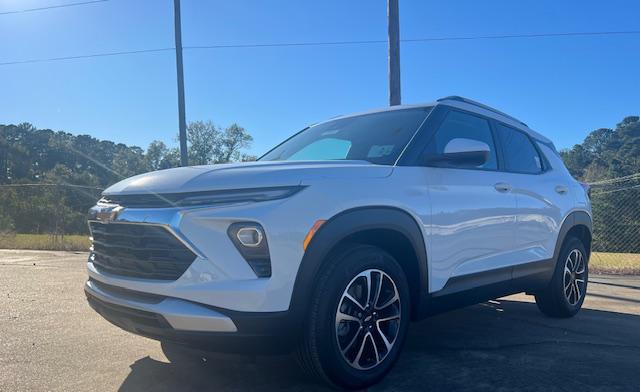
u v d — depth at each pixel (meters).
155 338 3.08
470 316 5.48
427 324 5.09
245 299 2.78
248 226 2.85
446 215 3.77
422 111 4.25
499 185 4.40
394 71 9.94
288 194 2.96
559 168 5.60
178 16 13.38
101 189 13.26
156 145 60.72
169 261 2.93
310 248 2.94
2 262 9.52
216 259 2.83
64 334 4.50
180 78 13.42
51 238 12.48
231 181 2.97
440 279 3.72
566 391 3.30
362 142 4.13
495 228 4.27
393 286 3.39
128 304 3.05
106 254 3.34
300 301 2.90
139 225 3.05
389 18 9.99
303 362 3.07
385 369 3.33
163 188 3.05
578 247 5.56
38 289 6.64
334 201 3.07
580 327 5.02
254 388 3.29
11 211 12.98
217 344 2.81
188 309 2.80
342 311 3.09
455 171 4.00
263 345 2.85
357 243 3.30
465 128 4.42
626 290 7.59
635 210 13.27
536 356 4.02
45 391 3.22
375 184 3.33
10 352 4.00
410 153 3.76
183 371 3.59
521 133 5.20
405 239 3.47
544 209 4.94
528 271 4.70
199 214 2.89
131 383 3.37
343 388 3.17
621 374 3.62
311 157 4.33
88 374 3.52
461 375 3.57
